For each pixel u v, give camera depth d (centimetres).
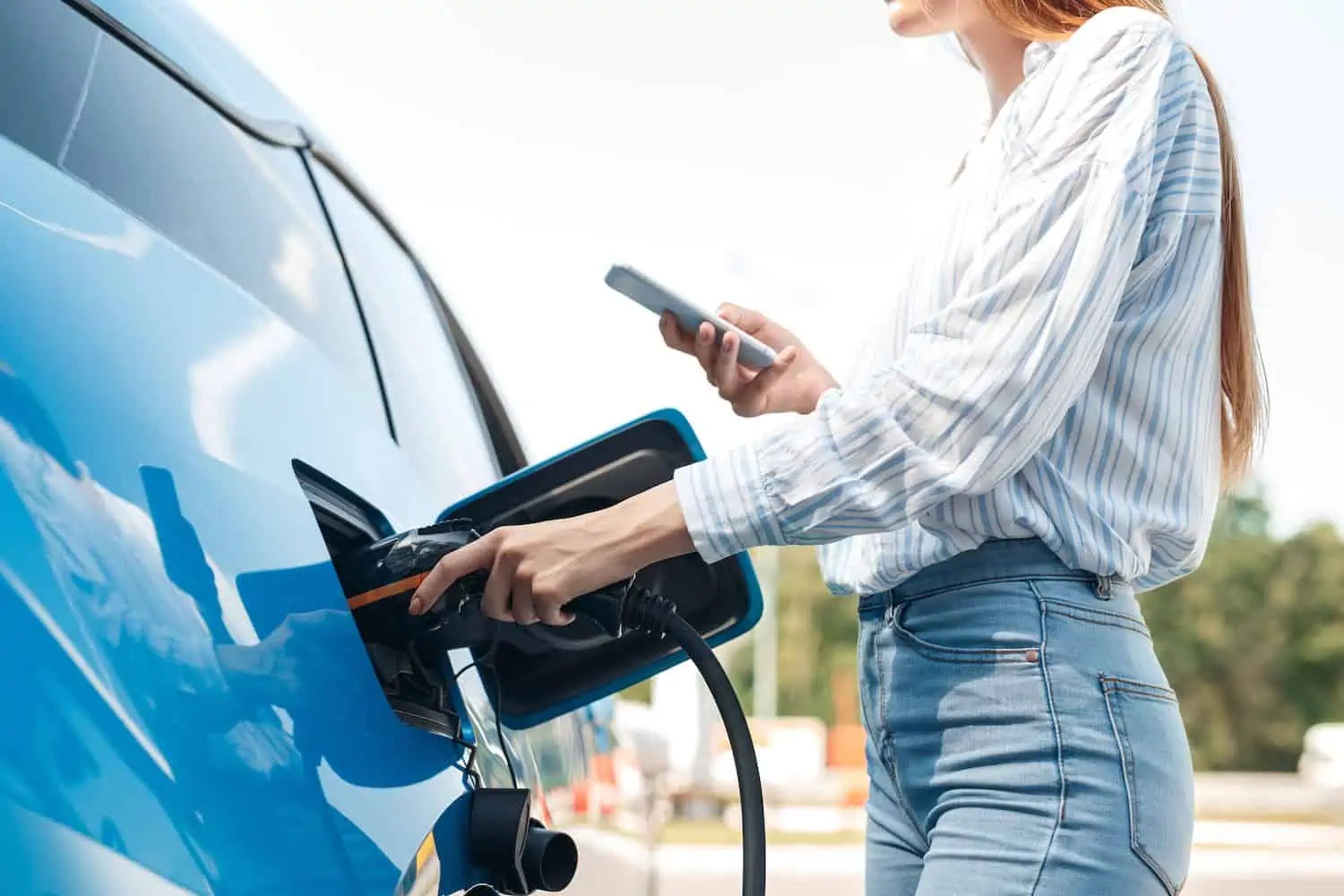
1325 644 5331
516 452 173
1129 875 112
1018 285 109
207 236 109
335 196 147
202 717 71
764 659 4269
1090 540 116
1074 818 112
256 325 98
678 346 154
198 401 85
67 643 66
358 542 100
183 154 113
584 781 151
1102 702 115
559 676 116
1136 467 121
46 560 67
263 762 74
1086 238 110
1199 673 5403
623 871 168
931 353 110
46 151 94
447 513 113
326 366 107
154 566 73
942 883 116
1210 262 124
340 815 78
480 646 113
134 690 68
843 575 129
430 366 151
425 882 85
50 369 74
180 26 128
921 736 121
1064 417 119
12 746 61
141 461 76
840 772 3092
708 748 1642
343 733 83
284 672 80
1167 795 115
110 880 62
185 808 67
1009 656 116
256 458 88
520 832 93
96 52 108
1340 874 1062
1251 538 5488
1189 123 121
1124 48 115
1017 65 138
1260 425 134
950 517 117
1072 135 113
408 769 88
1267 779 5194
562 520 108
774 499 107
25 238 79
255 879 70
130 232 90
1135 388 121
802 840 1617
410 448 126
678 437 112
